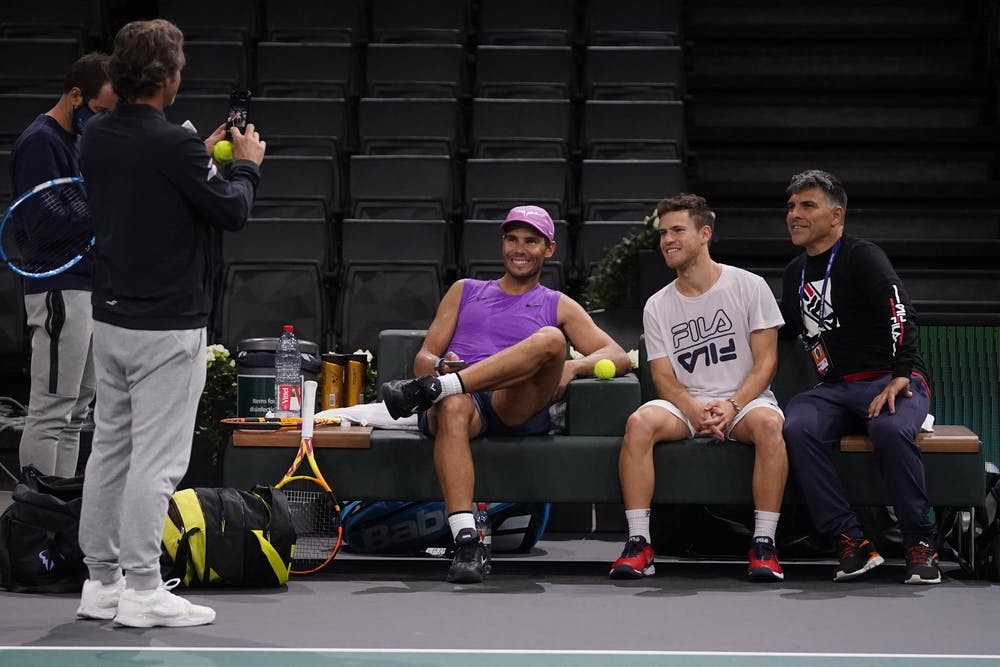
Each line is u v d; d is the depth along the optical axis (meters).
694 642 5.67
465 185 14.34
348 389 9.35
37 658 5.23
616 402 7.78
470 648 5.50
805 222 7.83
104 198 5.74
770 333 7.85
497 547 8.54
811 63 16.08
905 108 15.31
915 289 12.98
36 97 14.39
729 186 14.34
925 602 6.74
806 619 6.25
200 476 9.75
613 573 7.39
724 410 7.62
